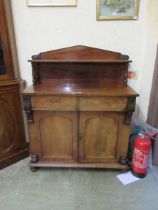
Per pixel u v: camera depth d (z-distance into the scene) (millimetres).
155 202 1352
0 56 1584
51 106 1431
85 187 1491
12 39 1612
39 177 1602
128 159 1740
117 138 1553
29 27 1669
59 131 1544
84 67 1717
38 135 1555
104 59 1681
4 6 1458
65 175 1630
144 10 1602
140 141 1501
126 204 1331
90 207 1304
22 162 1818
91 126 1517
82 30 1672
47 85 1677
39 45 1725
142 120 1908
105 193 1431
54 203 1336
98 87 1617
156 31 1607
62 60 1581
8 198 1377
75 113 1468
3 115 1645
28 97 1405
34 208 1292
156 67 1668
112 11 1608
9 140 1743
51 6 1603
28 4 1595
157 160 1726
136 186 1503
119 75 1731
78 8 1609
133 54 1731
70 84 1713
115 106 1418
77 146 1580
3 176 1610
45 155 1636
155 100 1705
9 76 1624
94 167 1622
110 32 1673
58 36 1695
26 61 1772
